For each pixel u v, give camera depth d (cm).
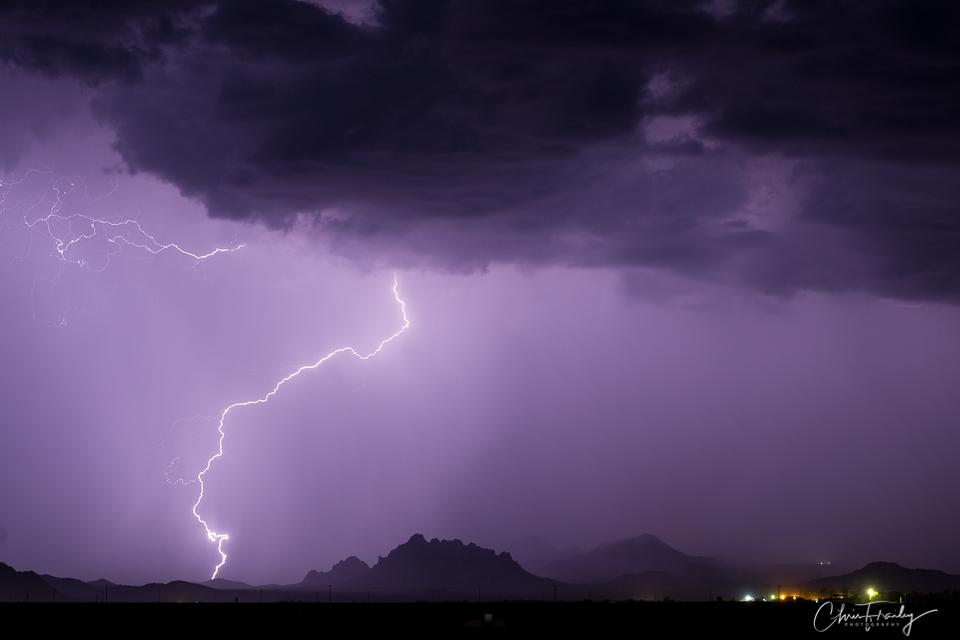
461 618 9612
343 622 8931
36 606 13562
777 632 8025
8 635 7500
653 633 7888
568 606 13525
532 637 7400
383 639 7038
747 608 11431
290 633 7731
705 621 9088
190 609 11938
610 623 8900
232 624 8612
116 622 8906
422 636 7275
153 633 7712
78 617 9738
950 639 7388
